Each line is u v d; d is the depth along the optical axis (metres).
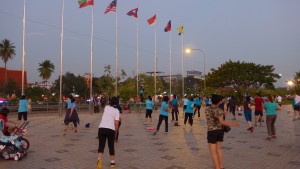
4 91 54.41
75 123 13.52
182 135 13.03
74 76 81.69
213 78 60.97
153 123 18.80
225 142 11.09
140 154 8.94
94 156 8.64
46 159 8.25
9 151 8.13
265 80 58.44
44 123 18.39
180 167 7.40
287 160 8.12
